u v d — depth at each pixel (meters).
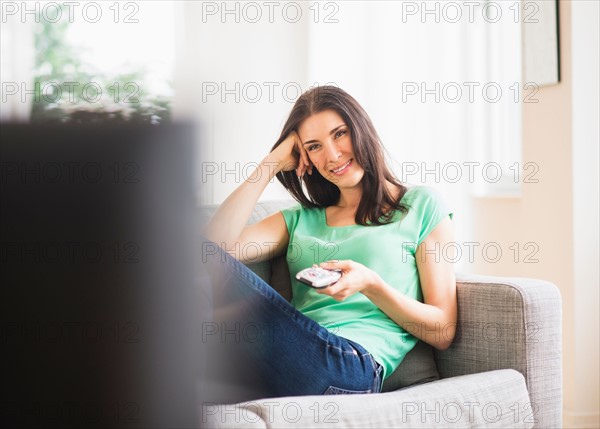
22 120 0.47
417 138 3.53
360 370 1.45
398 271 1.60
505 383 1.38
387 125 3.53
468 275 1.69
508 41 3.37
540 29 2.60
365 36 3.52
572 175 2.48
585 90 2.48
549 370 1.49
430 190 1.69
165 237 0.50
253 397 1.41
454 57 3.49
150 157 0.49
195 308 0.51
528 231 2.70
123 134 0.48
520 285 1.50
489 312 1.52
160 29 2.98
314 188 1.78
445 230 1.64
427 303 1.59
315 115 1.70
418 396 1.25
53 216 0.48
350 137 1.68
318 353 1.42
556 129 2.55
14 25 2.92
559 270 2.54
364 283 1.45
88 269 0.49
